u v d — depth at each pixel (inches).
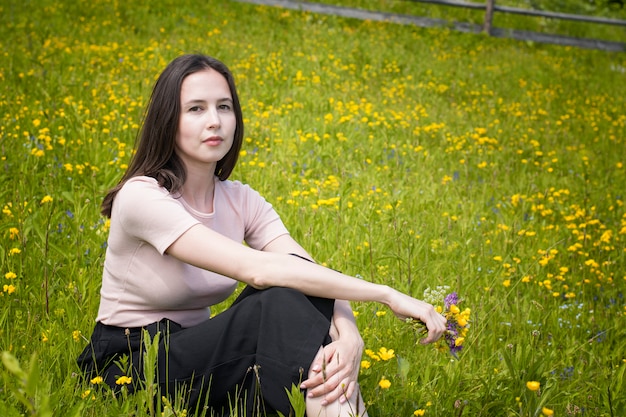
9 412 63.4
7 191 149.3
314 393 74.9
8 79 252.7
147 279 85.4
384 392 89.5
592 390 102.3
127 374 81.7
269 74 306.5
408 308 83.7
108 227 134.1
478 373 101.6
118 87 257.1
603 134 295.7
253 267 80.7
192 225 82.3
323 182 184.4
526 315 121.6
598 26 563.8
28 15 360.2
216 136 85.6
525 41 493.0
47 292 105.7
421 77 357.4
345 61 360.5
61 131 200.8
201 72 86.0
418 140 242.1
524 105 332.8
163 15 400.8
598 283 148.0
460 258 147.9
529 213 192.9
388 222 157.9
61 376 87.9
